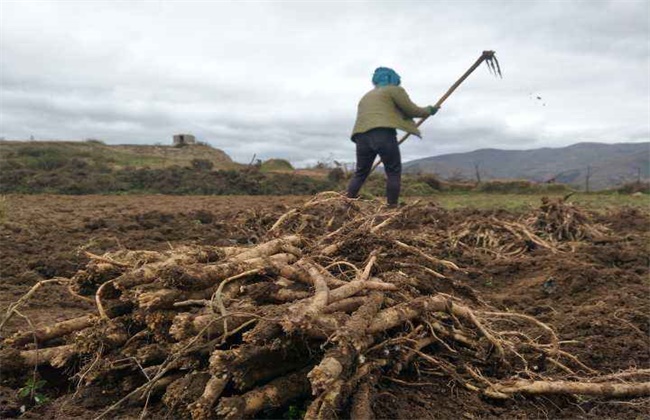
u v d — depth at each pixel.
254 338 2.66
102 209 11.94
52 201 13.99
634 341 4.34
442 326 3.63
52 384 3.35
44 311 4.70
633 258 7.18
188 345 2.67
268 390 2.77
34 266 5.97
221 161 30.94
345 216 6.07
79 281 3.32
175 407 2.86
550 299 5.73
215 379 2.65
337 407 2.64
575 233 8.76
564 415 3.32
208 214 9.91
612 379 3.63
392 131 9.43
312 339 2.92
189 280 2.97
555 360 3.83
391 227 7.88
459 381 3.38
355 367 2.79
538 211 9.34
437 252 6.92
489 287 6.26
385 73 9.80
